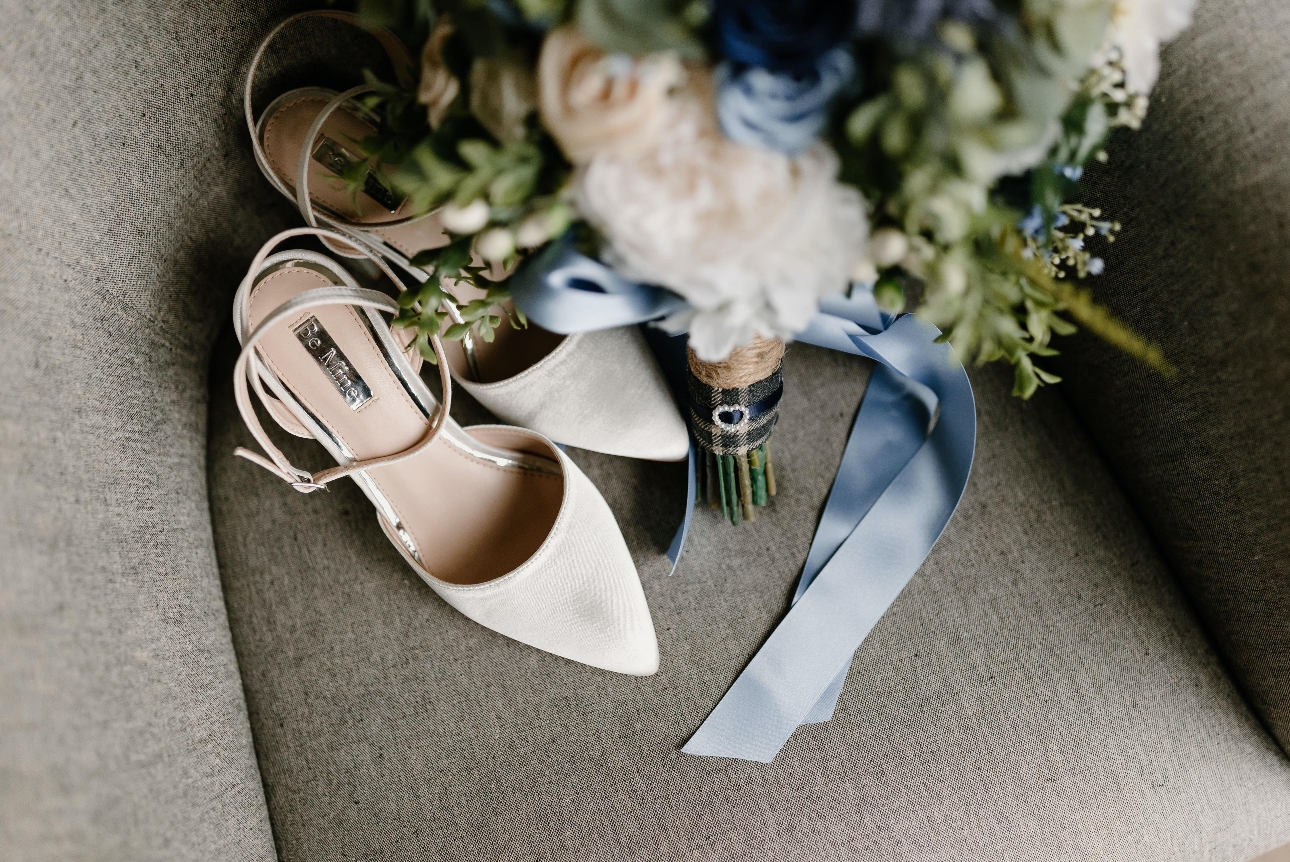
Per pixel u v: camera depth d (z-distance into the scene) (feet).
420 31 1.57
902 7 1.13
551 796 2.45
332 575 2.62
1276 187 1.87
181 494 2.49
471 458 2.66
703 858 2.39
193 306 2.57
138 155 2.25
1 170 1.97
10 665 1.79
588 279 1.57
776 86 1.21
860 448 2.70
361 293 2.22
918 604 2.54
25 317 2.02
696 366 2.12
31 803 1.74
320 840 2.45
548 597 2.45
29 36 2.00
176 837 2.05
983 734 2.42
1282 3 1.93
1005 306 1.51
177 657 2.27
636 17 1.16
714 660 2.53
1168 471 2.30
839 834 2.39
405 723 2.51
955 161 1.23
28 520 1.93
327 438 2.52
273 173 2.46
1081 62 1.21
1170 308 2.11
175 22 2.24
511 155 1.36
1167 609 2.48
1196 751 2.36
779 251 1.30
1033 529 2.56
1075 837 2.34
